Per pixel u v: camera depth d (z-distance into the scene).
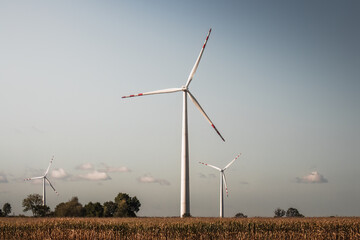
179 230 53.12
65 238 51.66
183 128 80.19
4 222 57.56
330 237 53.50
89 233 52.31
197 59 80.56
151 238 50.94
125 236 52.16
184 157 79.62
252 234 53.41
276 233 53.59
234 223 55.72
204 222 56.12
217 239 51.91
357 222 58.97
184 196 78.81
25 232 53.91
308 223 57.00
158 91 81.12
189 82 80.75
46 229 54.62
